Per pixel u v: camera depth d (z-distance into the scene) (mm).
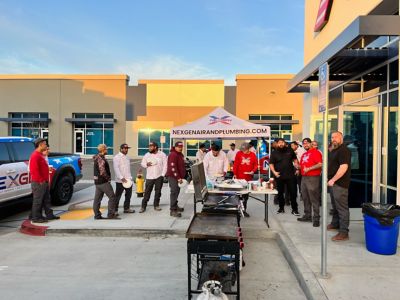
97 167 7551
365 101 8578
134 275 4738
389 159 7410
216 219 4254
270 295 4070
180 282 4480
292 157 7910
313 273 4285
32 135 32281
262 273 4773
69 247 6078
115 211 7863
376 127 7945
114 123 31922
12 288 4309
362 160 8500
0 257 5535
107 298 4016
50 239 6598
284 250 5562
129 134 32188
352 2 8664
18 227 7543
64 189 9828
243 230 6527
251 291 4180
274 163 7977
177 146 8000
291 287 4297
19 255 5637
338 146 5891
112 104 31922
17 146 8320
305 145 8102
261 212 8250
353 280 4078
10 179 7785
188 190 6891
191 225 3977
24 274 4793
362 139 8453
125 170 8219
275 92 31109
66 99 32031
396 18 5297
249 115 31359
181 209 8469
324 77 4273
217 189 6309
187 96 31984
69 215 8391
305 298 3984
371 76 8312
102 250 5895
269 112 31188
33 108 32031
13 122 32281
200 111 31906
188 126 9000
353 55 7324
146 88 32188
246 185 6859
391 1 6965
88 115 32156
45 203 7547
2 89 32031
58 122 32000
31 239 6598
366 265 4555
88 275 4746
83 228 6832
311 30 12367
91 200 10031
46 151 7469
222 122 8953
